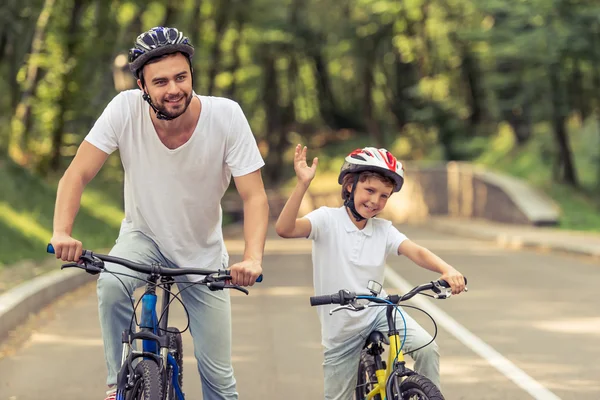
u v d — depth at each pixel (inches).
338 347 270.5
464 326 555.5
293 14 2758.4
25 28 1247.5
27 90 1471.5
